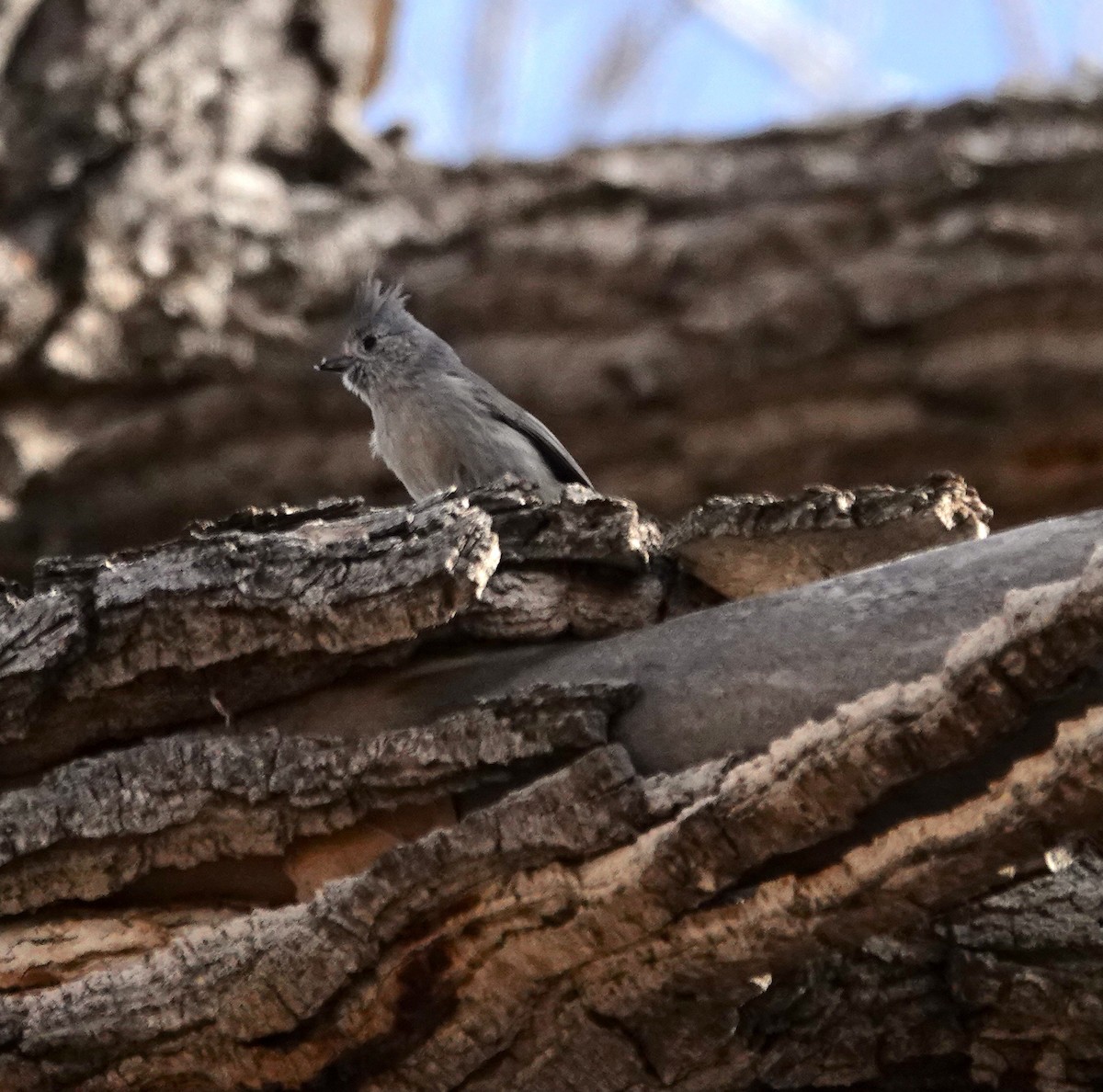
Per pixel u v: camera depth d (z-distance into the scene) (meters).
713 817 4.25
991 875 4.20
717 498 5.45
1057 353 11.79
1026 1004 4.71
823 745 4.18
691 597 5.44
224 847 4.88
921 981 4.79
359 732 4.97
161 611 5.05
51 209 12.16
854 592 4.73
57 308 11.89
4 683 5.16
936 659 4.48
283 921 4.66
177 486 12.22
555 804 4.42
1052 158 11.97
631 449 12.17
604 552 5.13
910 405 11.97
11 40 12.80
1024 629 3.99
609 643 4.95
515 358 12.12
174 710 5.15
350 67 13.69
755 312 11.91
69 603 5.21
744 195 12.39
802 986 4.75
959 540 5.31
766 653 4.67
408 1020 4.56
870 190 12.09
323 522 5.30
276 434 12.27
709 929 4.35
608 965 4.45
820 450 12.11
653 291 12.12
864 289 11.84
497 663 5.03
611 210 12.52
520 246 12.29
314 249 12.52
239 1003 4.59
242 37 13.22
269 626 4.98
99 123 12.49
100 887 4.96
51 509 12.19
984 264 11.78
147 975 4.73
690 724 4.61
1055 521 4.71
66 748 5.23
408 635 4.90
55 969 4.95
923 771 4.11
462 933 4.48
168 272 12.16
